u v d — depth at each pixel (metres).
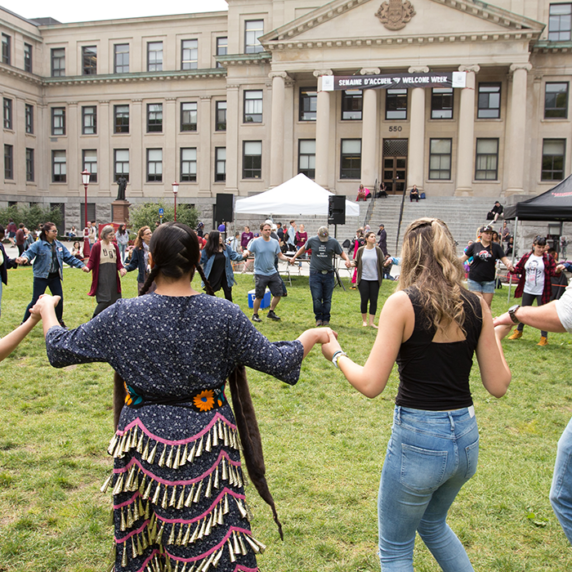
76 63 43.84
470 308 2.20
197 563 1.90
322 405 5.83
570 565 3.09
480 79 35.12
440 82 32.00
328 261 10.38
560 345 9.24
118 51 43.09
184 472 1.93
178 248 2.05
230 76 38.56
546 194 13.37
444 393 2.18
